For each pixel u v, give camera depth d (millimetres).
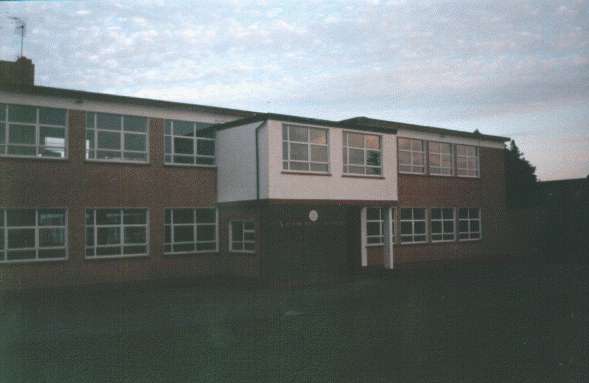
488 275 25047
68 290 19500
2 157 18578
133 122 21500
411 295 18547
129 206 21094
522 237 35062
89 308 16406
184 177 22609
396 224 27859
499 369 8922
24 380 8781
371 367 9203
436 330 12398
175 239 22375
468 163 32250
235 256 22688
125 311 15789
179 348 11078
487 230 32875
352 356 10047
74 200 19828
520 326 12766
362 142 24391
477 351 10258
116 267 20641
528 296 17938
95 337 12281
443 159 30766
